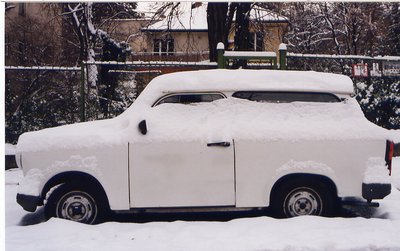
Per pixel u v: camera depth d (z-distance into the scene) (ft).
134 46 71.56
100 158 18.37
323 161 18.35
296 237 16.21
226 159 18.33
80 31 56.90
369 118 36.81
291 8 49.42
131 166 18.29
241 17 41.75
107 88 34.04
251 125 18.66
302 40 72.84
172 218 21.25
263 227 17.30
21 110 35.01
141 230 17.26
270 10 46.80
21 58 65.87
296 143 18.35
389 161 18.62
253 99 19.38
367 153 18.42
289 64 34.99
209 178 18.29
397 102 36.76
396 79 36.70
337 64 35.86
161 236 16.71
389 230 16.94
